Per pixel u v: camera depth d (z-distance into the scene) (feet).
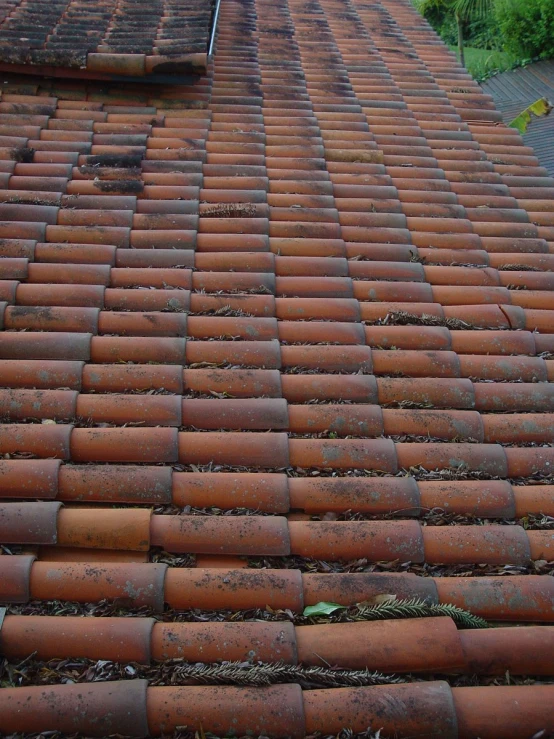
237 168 14.39
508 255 13.33
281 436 8.96
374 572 7.66
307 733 6.18
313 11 22.16
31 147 14.03
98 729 6.01
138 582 7.15
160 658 6.64
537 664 6.82
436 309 11.70
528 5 49.42
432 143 16.49
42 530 7.52
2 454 8.39
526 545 7.97
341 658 6.68
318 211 13.53
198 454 8.73
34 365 9.55
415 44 21.35
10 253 11.53
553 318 11.89
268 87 17.42
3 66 14.92
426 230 13.79
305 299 11.51
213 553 7.74
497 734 6.28
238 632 6.77
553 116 41.24
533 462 9.17
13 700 6.04
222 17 20.89
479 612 7.27
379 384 10.07
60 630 6.64
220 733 6.13
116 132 14.93
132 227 12.57
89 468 8.23
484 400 10.14
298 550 7.80
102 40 15.53
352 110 17.21
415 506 8.33
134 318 10.57
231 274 11.76
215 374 9.82
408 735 6.20
